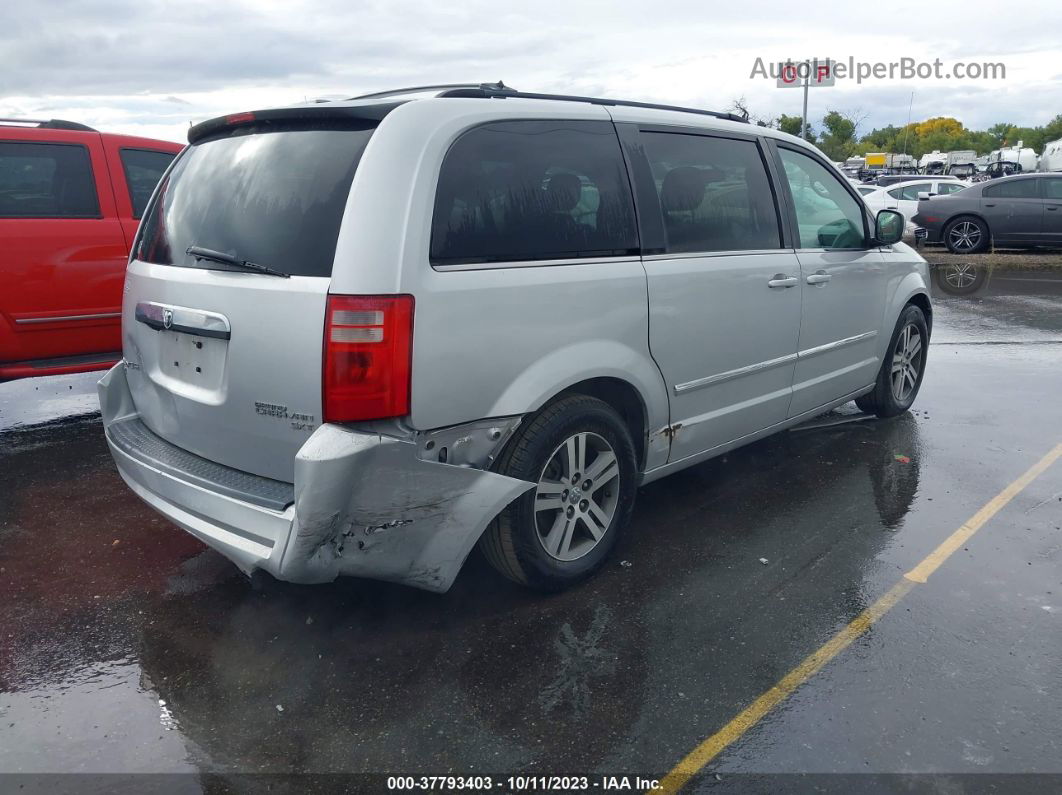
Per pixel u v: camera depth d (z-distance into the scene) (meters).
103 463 5.19
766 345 4.27
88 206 5.79
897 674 2.93
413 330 2.75
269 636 3.24
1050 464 4.93
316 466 2.62
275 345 2.81
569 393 3.38
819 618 3.29
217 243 3.06
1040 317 9.94
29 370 5.61
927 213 16.72
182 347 3.23
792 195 4.51
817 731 2.64
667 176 3.76
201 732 2.70
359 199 2.75
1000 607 3.35
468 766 2.53
